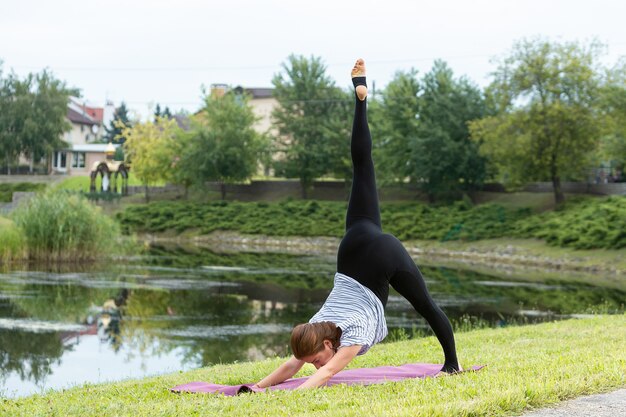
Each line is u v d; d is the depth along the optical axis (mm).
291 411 5691
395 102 61688
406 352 10977
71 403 7145
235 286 28781
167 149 70125
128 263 37094
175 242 57312
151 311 22406
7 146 83188
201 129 67562
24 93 84312
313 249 52781
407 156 60531
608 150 49094
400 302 25250
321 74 68625
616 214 41812
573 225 43344
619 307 23234
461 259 45500
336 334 6965
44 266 33438
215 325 20172
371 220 7547
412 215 54625
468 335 13422
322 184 71000
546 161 48844
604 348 9383
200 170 66938
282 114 68250
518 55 49531
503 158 50938
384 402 5789
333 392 6379
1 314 21172
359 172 7699
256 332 19109
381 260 7191
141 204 66625
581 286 30156
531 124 48594
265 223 60125
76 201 36344
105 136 128625
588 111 48156
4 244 34344
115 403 6730
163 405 6332
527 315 21609
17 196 68125
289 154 67562
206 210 63094
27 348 16750
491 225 49375
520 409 5656
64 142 86938
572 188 55781
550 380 6363
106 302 23812
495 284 30688
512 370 7344
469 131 54594
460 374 7160
